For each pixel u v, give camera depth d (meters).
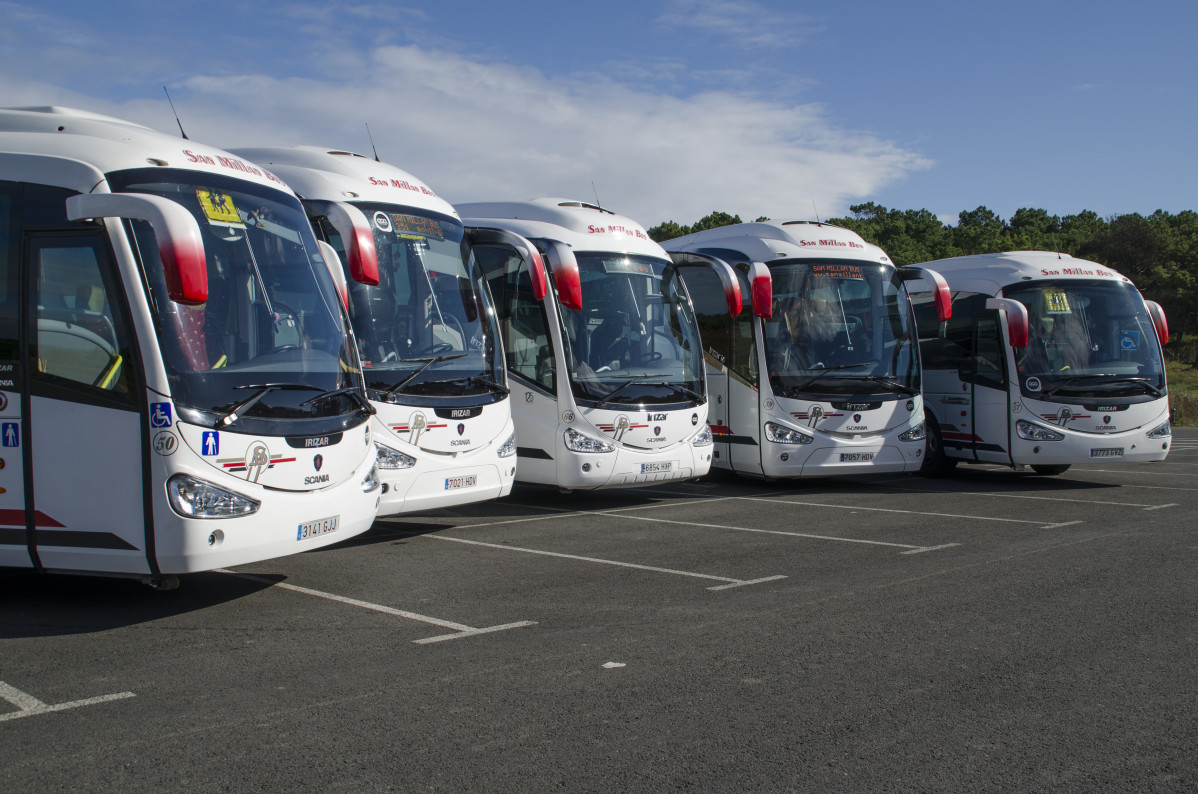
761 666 5.45
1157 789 3.95
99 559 6.00
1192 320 77.44
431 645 5.82
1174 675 5.33
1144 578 7.67
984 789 3.93
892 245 91.50
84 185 6.10
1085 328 13.52
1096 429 13.12
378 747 4.28
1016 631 6.17
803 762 4.16
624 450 10.90
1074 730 4.55
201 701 4.82
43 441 6.07
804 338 12.64
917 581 7.57
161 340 5.95
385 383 8.57
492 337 9.69
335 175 9.22
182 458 5.88
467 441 9.05
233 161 7.04
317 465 6.60
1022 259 14.20
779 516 10.91
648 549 8.91
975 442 13.88
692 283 13.83
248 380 6.30
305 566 8.07
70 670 5.27
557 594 7.13
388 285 8.91
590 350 10.95
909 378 13.02
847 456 12.53
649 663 5.50
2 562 6.18
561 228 11.46
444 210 9.82
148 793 3.80
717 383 13.20
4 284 6.19
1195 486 13.68
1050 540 9.32
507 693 4.99
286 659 5.52
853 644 5.88
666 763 4.14
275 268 6.86
